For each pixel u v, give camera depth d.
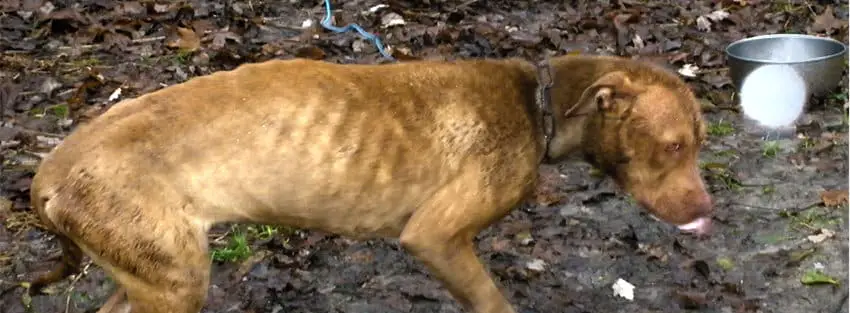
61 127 6.50
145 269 3.54
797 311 4.61
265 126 3.65
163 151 3.55
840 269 4.93
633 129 3.83
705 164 6.01
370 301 4.73
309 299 4.76
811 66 6.72
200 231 3.63
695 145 3.89
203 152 3.59
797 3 9.23
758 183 5.86
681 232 5.31
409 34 8.36
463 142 3.80
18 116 6.66
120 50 7.92
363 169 3.73
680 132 3.81
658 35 8.36
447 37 8.22
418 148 3.78
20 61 7.57
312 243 5.20
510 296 4.73
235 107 3.64
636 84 3.81
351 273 4.97
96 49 7.94
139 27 8.41
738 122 6.68
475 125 3.81
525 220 5.46
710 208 3.88
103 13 8.77
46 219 3.60
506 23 8.81
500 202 3.88
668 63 7.75
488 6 9.21
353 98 3.74
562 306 4.65
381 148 3.74
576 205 5.63
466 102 3.83
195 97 3.64
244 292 4.80
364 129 3.73
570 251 5.15
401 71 3.87
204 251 3.64
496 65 3.97
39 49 7.89
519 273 4.88
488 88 3.88
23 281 4.91
